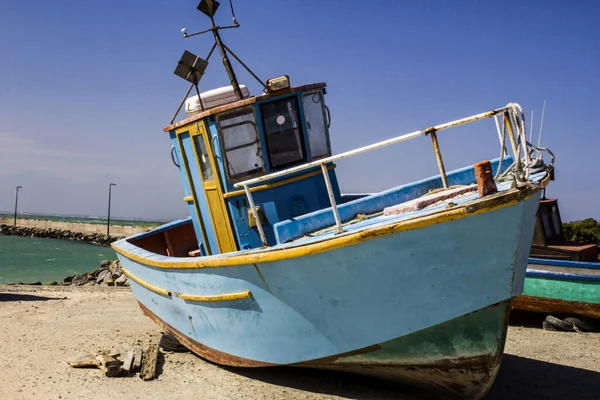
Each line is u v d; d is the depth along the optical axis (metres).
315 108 7.40
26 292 15.40
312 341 5.82
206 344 7.21
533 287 10.22
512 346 8.66
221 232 7.32
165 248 11.07
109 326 10.17
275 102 7.05
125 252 9.04
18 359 7.75
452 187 6.22
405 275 5.20
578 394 6.37
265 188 6.94
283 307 5.83
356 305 5.45
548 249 10.27
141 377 6.93
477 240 5.01
